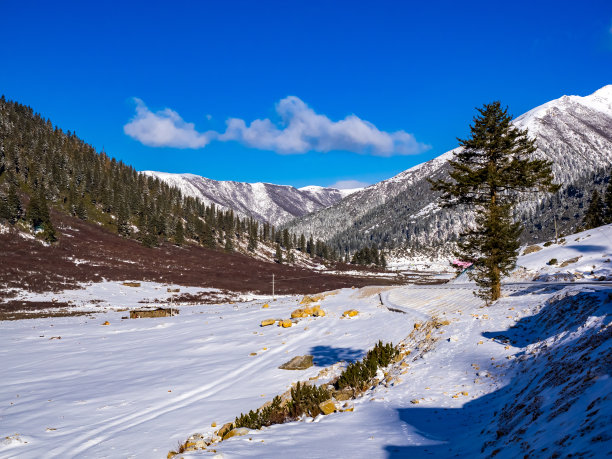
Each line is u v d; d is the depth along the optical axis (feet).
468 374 44.16
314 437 31.35
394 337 79.10
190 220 500.74
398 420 34.17
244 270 386.93
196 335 111.45
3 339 115.24
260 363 72.69
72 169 489.67
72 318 169.37
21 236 300.40
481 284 87.20
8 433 40.34
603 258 109.40
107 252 333.42
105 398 54.34
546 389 28.78
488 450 24.14
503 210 85.51
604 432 16.42
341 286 354.95
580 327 38.40
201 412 46.34
